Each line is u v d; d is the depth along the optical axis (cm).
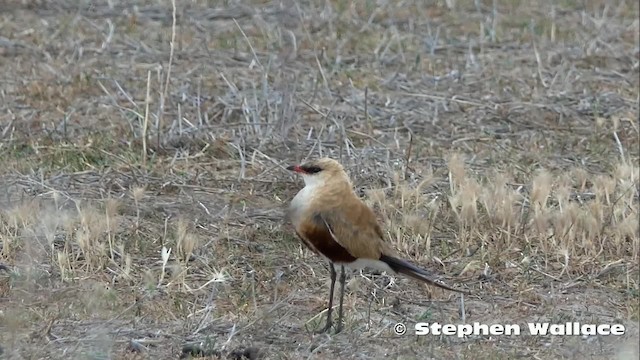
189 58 4275
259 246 2855
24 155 3356
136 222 2920
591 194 3198
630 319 2547
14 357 2244
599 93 4031
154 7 4809
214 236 2906
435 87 4062
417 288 2677
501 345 2408
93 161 3350
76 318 2442
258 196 3153
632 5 5059
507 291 2681
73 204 3031
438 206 3016
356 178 3256
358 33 4606
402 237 2867
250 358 2292
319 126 3672
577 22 4847
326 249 2355
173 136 3491
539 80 4144
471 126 3731
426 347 2378
